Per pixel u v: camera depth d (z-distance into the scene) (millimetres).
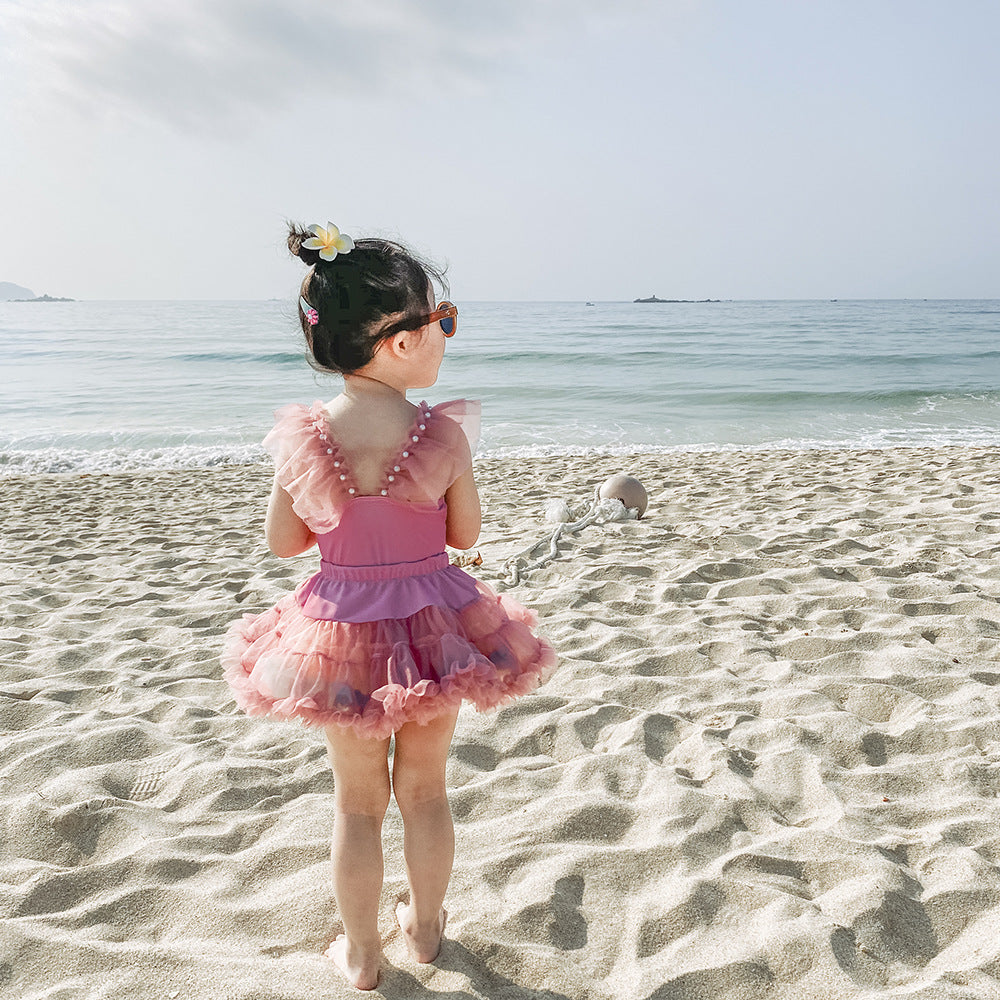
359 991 1910
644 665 3775
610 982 1981
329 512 1791
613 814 2619
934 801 2672
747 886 2240
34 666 3980
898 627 4102
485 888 2281
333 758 1911
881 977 1967
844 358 31766
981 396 19828
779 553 5547
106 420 16875
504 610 1993
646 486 8836
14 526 7629
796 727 3141
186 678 3852
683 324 65625
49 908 2258
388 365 1852
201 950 2070
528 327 61125
